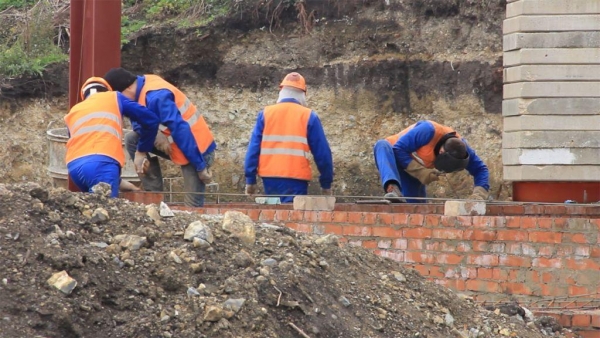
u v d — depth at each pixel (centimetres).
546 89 1627
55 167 1617
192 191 1446
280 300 816
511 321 1006
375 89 2255
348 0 2294
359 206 1448
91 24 1616
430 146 1580
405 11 2259
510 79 1659
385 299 916
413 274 1014
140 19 2427
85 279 768
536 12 1625
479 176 1661
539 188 1647
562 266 1201
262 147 1531
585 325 1070
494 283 1225
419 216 1268
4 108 2303
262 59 2312
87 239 836
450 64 2205
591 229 1193
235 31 2330
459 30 2216
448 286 1245
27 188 870
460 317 970
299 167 1520
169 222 899
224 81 2322
